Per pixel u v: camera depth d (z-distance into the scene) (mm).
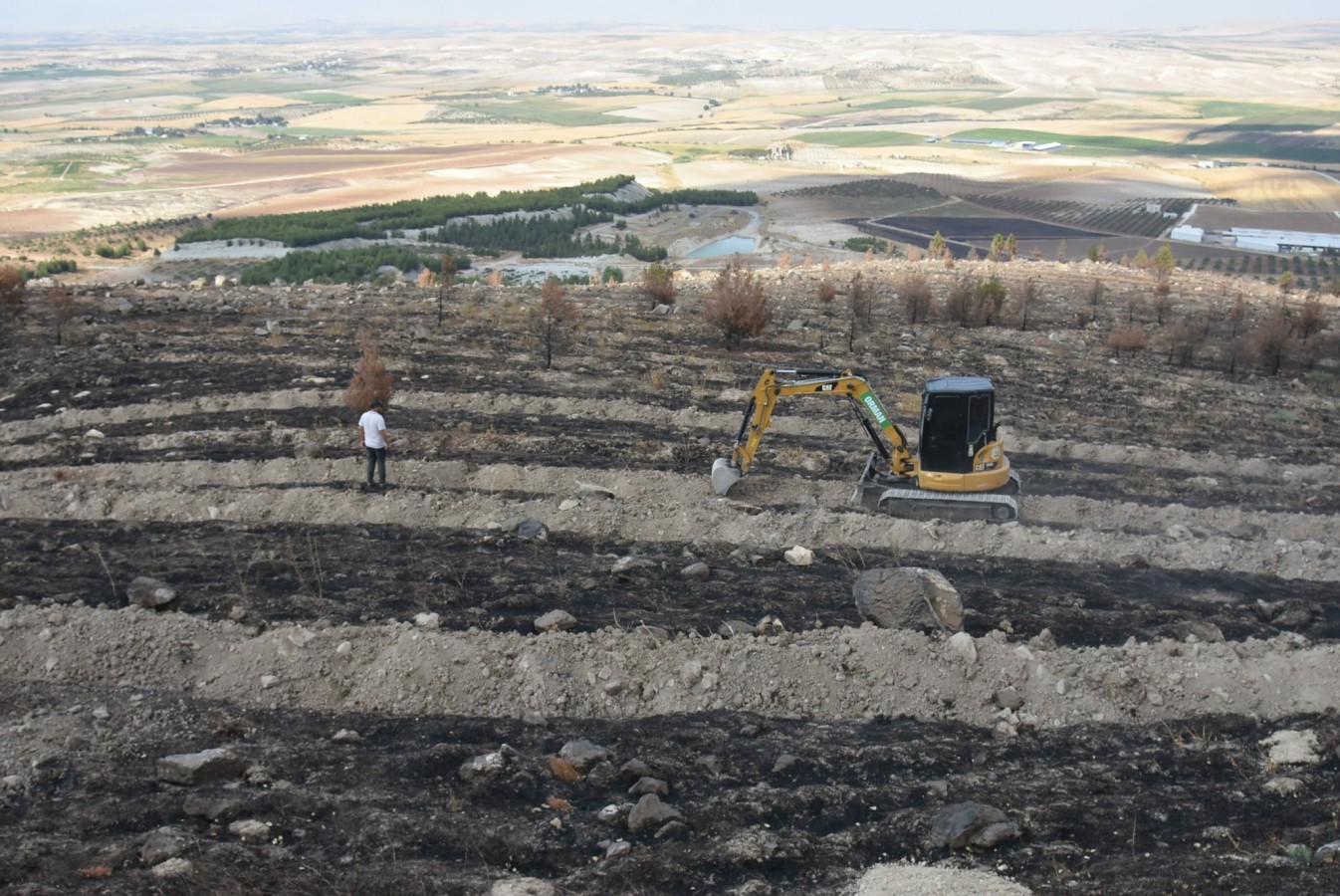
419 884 7961
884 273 49000
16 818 8641
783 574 14039
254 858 8180
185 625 11484
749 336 29047
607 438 19797
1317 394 29938
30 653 11008
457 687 10969
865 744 10398
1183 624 12547
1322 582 14656
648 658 11438
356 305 33094
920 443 16625
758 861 8414
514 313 31812
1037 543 15492
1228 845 8695
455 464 17750
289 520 15703
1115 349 33062
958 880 8133
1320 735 10328
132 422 20172
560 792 9398
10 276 28828
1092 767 10047
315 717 10547
